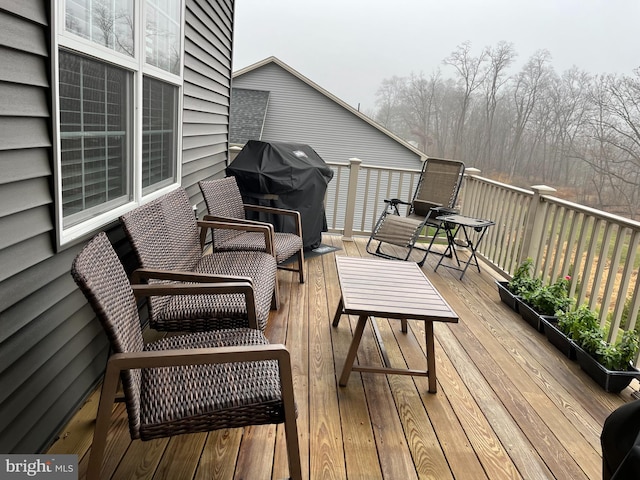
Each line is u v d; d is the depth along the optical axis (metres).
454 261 5.06
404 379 2.52
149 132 2.91
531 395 2.46
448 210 4.66
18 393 1.56
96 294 1.32
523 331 3.29
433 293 2.57
